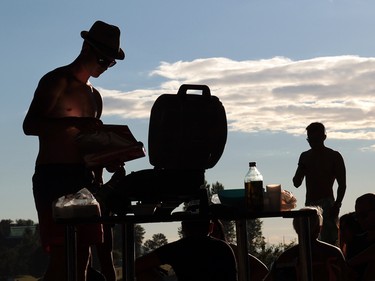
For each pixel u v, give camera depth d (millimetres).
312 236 5797
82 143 5000
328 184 9320
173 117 4617
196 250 5160
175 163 4648
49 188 5320
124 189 4621
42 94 5383
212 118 4691
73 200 4617
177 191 4613
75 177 5336
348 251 6434
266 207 4703
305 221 4672
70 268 4473
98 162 4977
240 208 4734
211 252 5164
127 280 4613
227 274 5148
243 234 5199
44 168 5352
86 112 5496
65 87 5426
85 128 5102
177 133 4621
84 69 5496
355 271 6102
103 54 5457
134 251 4609
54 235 5293
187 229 5215
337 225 9312
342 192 9328
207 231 5238
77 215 4570
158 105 4609
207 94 4703
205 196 4617
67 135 5332
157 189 4605
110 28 5504
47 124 5270
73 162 5344
